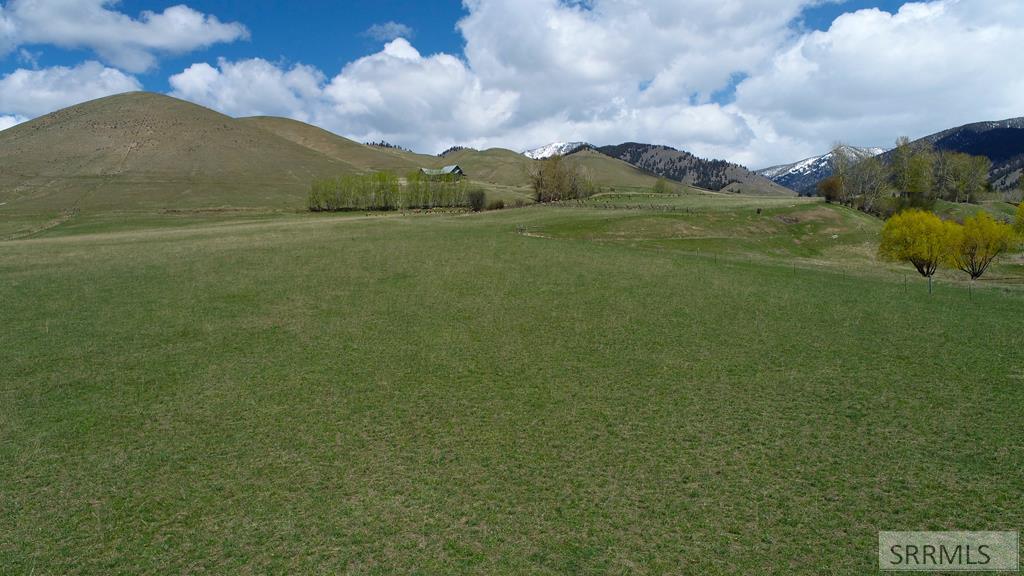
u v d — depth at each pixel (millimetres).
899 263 80312
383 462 17641
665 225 90250
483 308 36219
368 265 49969
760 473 16891
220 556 13367
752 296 40000
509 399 22422
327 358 27062
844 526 14359
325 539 13953
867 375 24703
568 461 17672
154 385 23703
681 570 12812
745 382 24047
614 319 33812
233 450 18406
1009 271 74375
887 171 128250
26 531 14297
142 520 14750
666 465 17391
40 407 21516
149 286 41125
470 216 100750
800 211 107562
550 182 139250
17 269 46938
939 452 17938
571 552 13430
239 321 32844
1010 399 21797
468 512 15039
